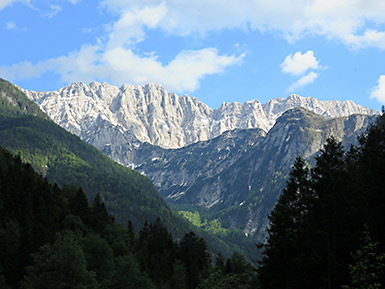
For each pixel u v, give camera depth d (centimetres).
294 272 6662
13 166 19062
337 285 5712
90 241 11750
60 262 9044
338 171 6397
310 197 6406
